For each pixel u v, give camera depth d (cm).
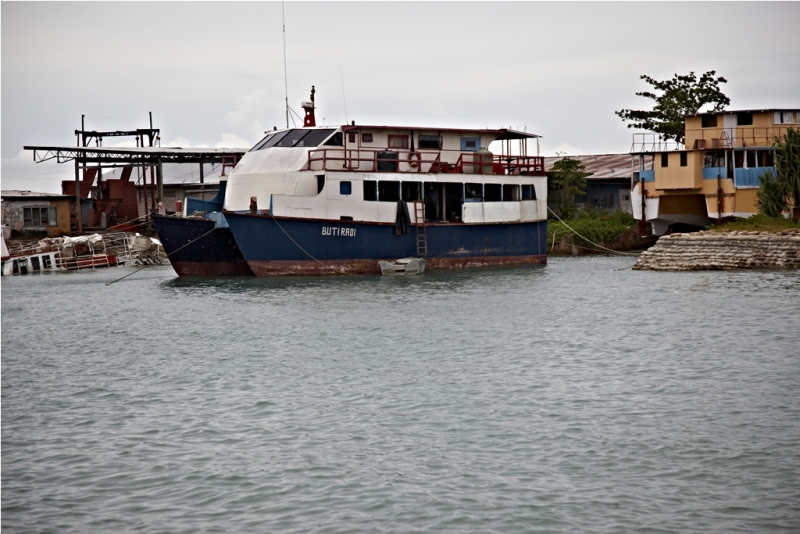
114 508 1678
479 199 5772
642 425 2067
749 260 5109
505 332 3272
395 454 1916
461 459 1877
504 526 1563
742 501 1645
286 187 5312
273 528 1574
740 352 2798
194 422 2188
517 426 2084
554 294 4291
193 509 1664
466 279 5062
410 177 5381
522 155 6094
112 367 2848
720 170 6706
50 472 1866
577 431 2036
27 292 5044
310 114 5941
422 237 5469
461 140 5756
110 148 7844
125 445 2023
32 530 1596
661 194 6944
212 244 5428
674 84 8356
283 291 4562
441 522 1581
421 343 3091
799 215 5803
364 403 2314
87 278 5925
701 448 1905
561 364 2720
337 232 5234
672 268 5303
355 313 3772
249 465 1870
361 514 1619
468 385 2477
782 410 2156
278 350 3028
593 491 1698
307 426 2127
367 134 5491
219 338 3284
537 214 6012
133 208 8862
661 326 3288
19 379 2705
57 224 7919
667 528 1550
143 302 4372
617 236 7244
